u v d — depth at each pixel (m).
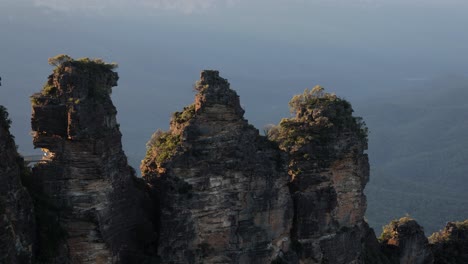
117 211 57.25
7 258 45.59
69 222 54.53
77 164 54.56
